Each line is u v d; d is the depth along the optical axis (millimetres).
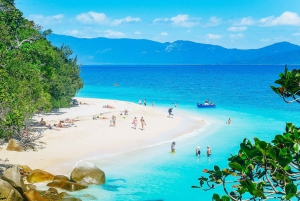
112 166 33031
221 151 39688
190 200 25062
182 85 146375
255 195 5781
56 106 57812
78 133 44375
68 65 67562
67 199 22469
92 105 71875
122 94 107062
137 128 50938
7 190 19828
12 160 31188
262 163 6695
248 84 152125
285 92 6863
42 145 37438
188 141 44688
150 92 113875
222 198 6703
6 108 25797
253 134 48969
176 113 68562
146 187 27672
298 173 6488
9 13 44688
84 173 27672
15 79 36094
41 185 26047
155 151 39219
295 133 6621
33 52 46531
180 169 32656
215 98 96688
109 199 24766
